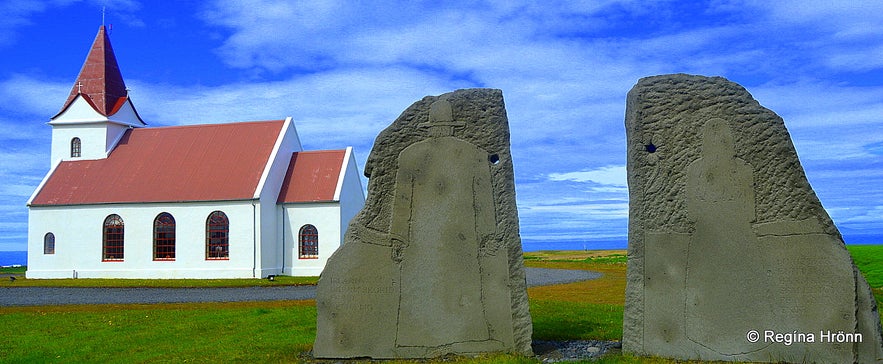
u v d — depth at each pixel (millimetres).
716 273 10625
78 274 41312
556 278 33656
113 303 24406
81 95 45000
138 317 18719
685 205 10758
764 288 10508
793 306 10422
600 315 16625
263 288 31141
